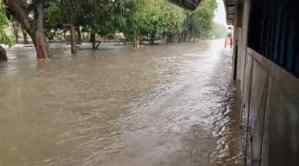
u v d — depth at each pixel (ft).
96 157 12.07
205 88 25.40
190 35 114.73
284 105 5.00
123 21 65.26
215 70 36.32
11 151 12.61
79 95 22.44
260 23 9.53
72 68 36.63
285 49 5.51
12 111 18.25
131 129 15.31
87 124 16.01
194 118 17.12
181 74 32.83
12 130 15.02
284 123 4.95
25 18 45.88
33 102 20.33
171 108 19.17
